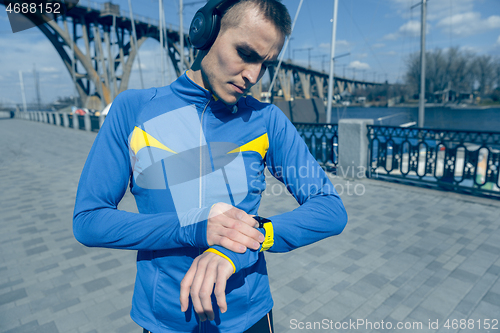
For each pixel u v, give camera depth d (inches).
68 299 101.9
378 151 242.7
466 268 116.3
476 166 196.7
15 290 107.1
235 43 22.6
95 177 25.6
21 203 187.3
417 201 192.4
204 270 22.4
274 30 22.6
